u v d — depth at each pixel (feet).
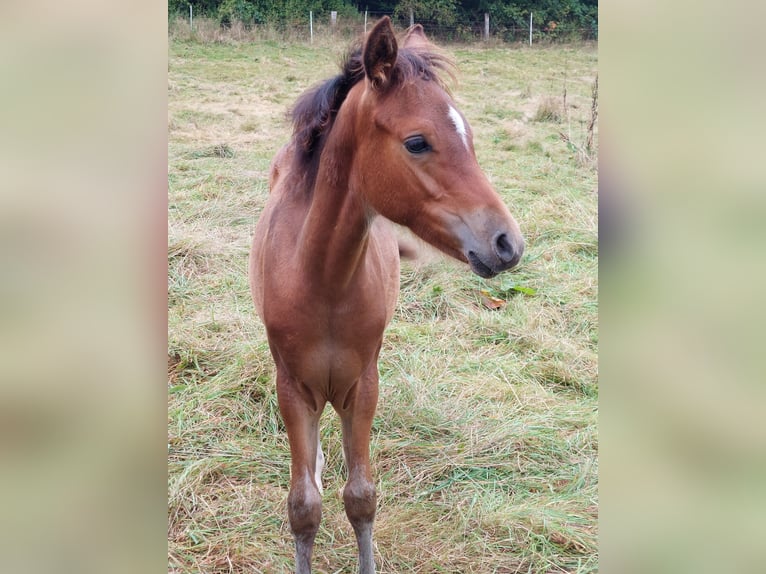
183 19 50.06
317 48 47.91
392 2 59.47
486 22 56.18
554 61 46.26
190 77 35.19
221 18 54.13
